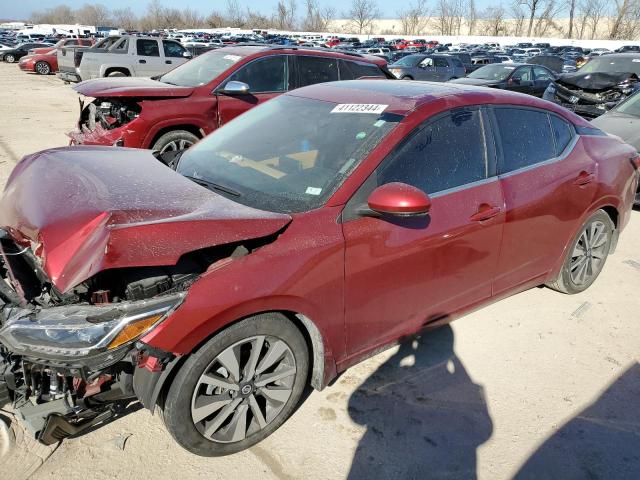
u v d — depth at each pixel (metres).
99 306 2.08
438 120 2.93
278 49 7.01
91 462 2.39
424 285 2.89
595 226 4.02
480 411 2.85
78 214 2.16
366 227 2.58
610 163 3.95
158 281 2.12
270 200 2.62
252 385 2.43
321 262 2.43
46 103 14.19
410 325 2.95
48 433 2.16
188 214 2.20
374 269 2.62
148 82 6.79
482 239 3.07
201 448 2.38
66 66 18.08
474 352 3.36
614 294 4.20
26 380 2.23
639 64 10.74
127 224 2.05
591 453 2.61
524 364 3.26
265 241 2.36
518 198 3.23
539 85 14.59
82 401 2.26
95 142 6.13
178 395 2.21
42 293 2.33
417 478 2.42
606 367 3.27
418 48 45.84
